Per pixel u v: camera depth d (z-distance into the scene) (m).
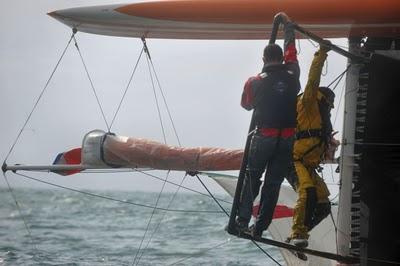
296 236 23.86
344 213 26.16
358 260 25.50
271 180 23.23
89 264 42.56
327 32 27.72
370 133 25.84
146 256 46.53
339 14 26.08
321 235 31.77
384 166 25.75
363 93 26.05
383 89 25.73
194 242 54.91
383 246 25.62
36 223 73.50
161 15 28.05
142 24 28.98
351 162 26.16
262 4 26.88
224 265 42.53
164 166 29.11
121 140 29.12
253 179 23.33
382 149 25.80
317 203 24.55
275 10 26.72
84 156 29.23
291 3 26.36
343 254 26.08
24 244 53.00
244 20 27.41
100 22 29.42
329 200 24.95
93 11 29.11
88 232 63.66
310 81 23.97
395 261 25.48
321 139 24.22
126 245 52.97
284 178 24.39
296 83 23.27
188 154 28.97
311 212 23.89
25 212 89.81
